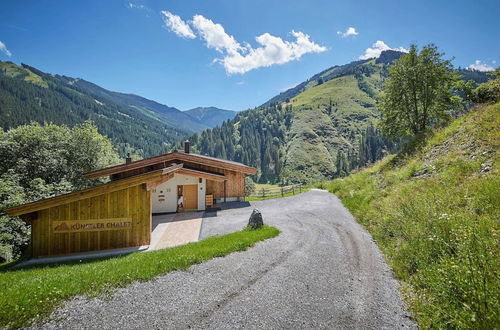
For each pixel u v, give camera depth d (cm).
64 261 1118
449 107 2512
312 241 1030
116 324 483
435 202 889
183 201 2128
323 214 1597
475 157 1090
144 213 1281
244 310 535
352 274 718
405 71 2383
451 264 505
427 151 1659
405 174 1517
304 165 14662
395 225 991
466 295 431
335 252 897
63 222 1209
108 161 3438
